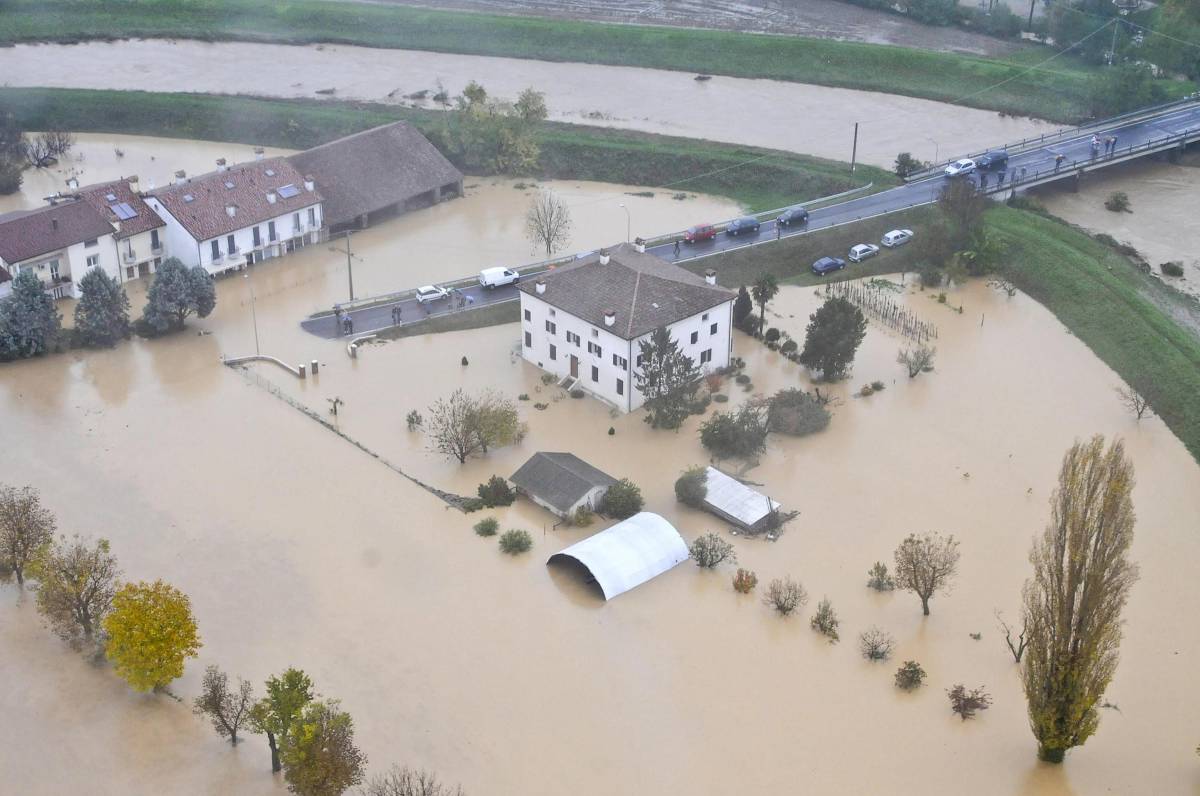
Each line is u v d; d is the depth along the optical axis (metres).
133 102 197.38
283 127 193.50
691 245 153.50
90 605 90.88
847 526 103.62
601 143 185.12
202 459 111.62
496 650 89.75
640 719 83.94
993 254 147.12
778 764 80.50
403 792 74.62
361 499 106.56
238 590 95.31
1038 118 199.88
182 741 81.88
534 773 79.50
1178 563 98.69
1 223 136.12
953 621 92.94
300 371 125.44
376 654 89.19
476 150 180.12
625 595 95.44
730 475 110.50
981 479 109.81
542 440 115.75
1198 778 79.56
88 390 122.69
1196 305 145.12
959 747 82.06
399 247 157.25
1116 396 123.44
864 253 151.12
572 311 121.00
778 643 90.94
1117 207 169.88
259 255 151.75
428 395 122.88
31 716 83.56
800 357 127.81
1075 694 76.88
